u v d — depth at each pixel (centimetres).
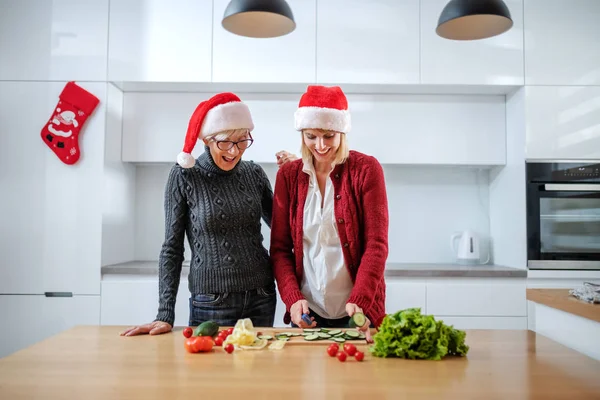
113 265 286
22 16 283
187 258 331
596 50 285
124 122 301
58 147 277
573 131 282
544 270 277
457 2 191
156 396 93
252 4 184
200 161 172
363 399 91
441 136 301
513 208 294
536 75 284
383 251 155
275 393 95
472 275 274
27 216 278
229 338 132
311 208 164
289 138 300
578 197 280
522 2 286
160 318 156
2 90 280
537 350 129
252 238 172
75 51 283
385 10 286
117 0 285
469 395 94
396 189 331
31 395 93
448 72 285
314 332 145
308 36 286
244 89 296
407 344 119
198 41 285
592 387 98
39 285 276
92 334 146
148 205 330
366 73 285
